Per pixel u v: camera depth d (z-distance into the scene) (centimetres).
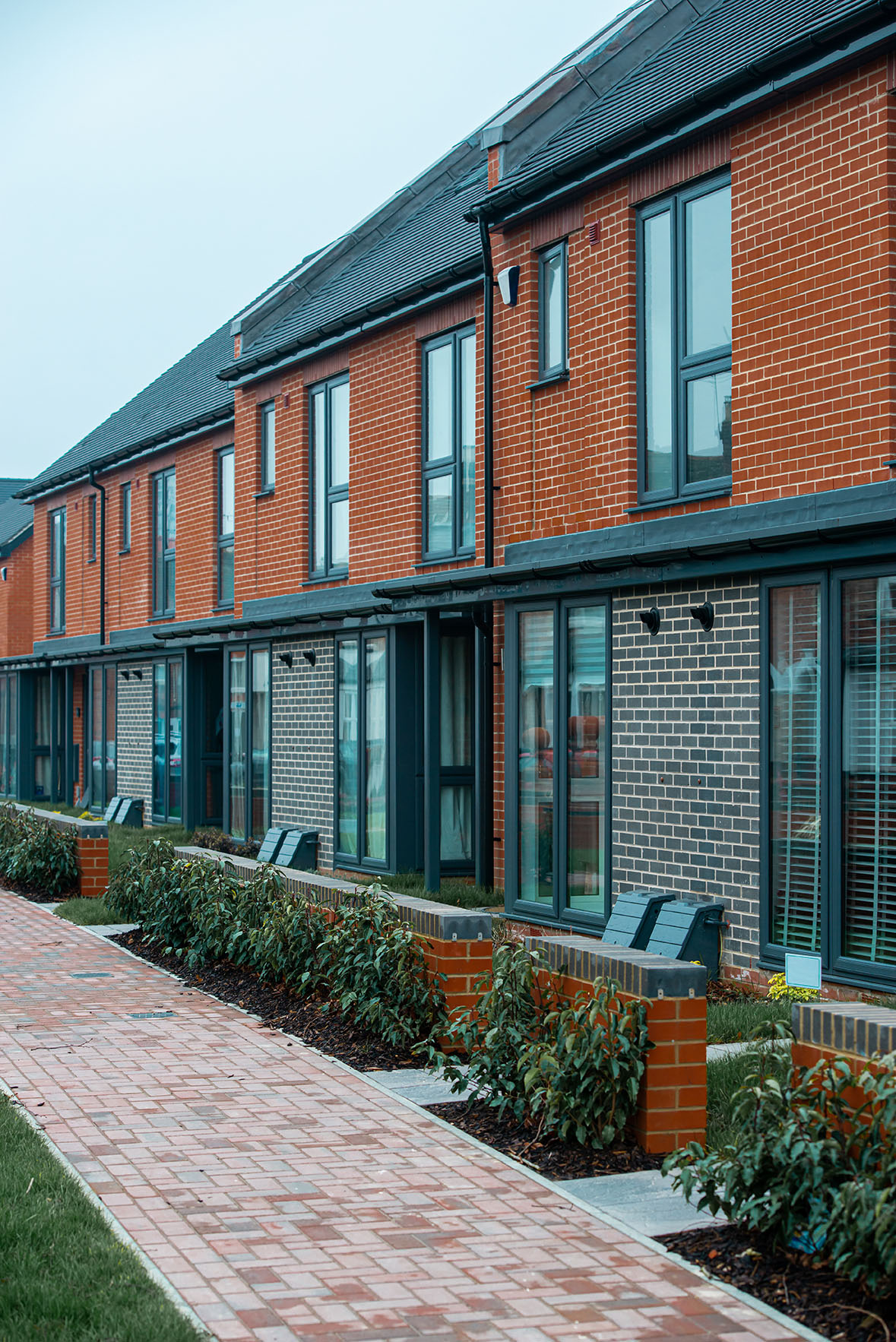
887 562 877
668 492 1107
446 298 1461
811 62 935
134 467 2539
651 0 1438
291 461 1827
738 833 998
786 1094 491
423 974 820
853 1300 451
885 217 895
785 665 961
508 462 1308
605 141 1116
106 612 2689
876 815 887
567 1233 522
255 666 1981
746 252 1011
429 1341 427
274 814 1906
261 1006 962
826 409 939
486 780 1456
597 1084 609
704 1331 436
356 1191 570
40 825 1683
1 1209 529
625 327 1143
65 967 1129
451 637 1631
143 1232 520
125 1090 732
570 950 685
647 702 1095
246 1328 435
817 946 930
